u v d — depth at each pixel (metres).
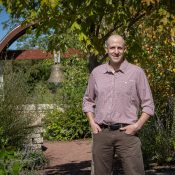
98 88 4.89
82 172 8.85
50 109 14.88
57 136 14.68
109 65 4.92
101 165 4.98
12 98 8.98
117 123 4.82
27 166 7.34
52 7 5.43
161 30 5.86
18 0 5.93
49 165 9.77
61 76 15.95
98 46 5.98
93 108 5.11
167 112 9.72
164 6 5.76
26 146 8.77
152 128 9.18
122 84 4.81
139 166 4.89
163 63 9.90
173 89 10.08
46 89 16.05
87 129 14.84
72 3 5.73
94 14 5.71
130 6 5.93
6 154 5.18
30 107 9.58
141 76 4.86
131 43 6.75
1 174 4.96
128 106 4.83
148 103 4.85
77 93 15.10
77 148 12.67
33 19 6.11
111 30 6.18
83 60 15.07
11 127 8.77
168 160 8.93
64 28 5.95
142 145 9.05
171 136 9.15
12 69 9.71
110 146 4.91
